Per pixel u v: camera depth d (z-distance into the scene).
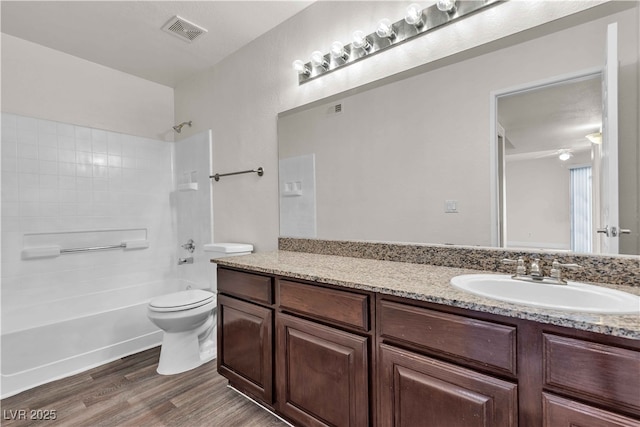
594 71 1.16
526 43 1.30
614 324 0.70
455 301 0.91
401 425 1.04
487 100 1.39
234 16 2.14
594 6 1.16
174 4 2.01
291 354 1.40
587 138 1.17
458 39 1.46
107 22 2.19
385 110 1.70
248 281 1.60
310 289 1.31
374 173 1.75
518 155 1.31
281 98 2.23
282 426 1.49
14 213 2.36
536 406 0.80
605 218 1.13
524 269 1.16
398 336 1.04
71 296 2.63
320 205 2.00
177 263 3.31
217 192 2.79
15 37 2.37
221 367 1.79
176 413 1.59
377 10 1.73
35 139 2.47
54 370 1.94
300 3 2.02
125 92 2.99
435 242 1.53
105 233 2.85
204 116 2.93
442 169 1.51
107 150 2.87
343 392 1.20
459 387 0.91
